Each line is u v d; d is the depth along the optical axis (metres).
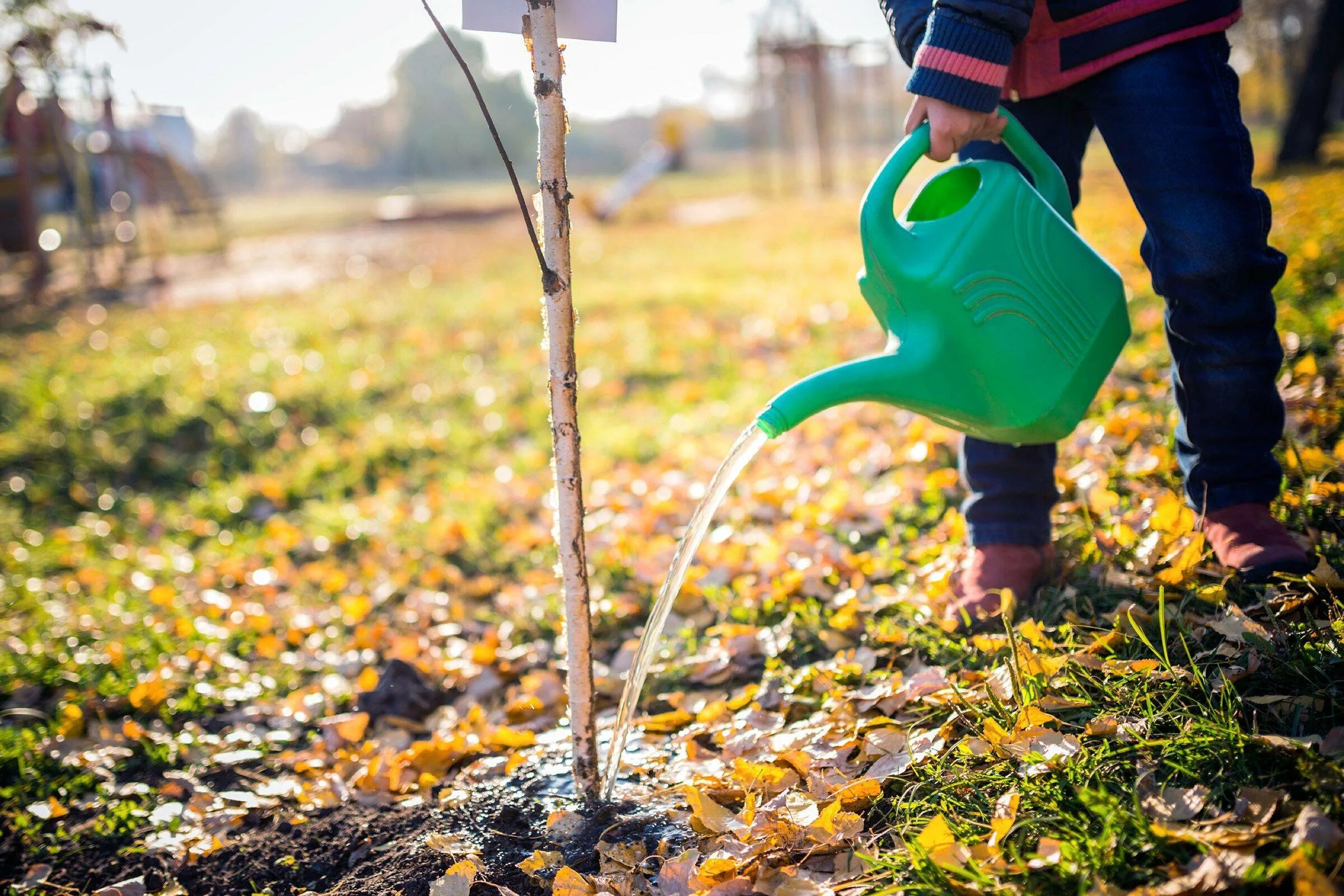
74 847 1.98
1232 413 1.75
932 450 3.06
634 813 1.70
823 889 1.36
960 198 1.70
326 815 1.98
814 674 2.03
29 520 4.35
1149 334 3.63
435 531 3.62
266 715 2.50
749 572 2.71
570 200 1.54
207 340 7.35
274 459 4.82
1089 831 1.32
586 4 1.55
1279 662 1.53
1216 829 1.25
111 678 2.68
